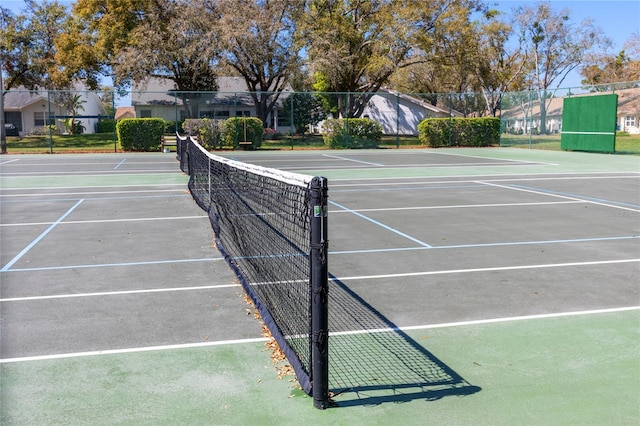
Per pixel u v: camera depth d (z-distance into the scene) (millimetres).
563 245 9180
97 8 43812
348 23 42094
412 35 40500
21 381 4387
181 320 5742
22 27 50906
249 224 8086
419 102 57375
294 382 4340
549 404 3984
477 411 3889
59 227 10891
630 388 4230
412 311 6000
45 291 6766
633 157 28484
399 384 4309
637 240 9562
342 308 6113
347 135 37812
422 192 15891
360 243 9359
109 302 6328
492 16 58594
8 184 18156
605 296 6508
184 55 40656
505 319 5750
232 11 39281
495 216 11953
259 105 43344
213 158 11492
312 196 3820
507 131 39125
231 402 4027
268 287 6195
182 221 11453
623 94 37344
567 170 22203
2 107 34188
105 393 4180
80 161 28000
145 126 35094
